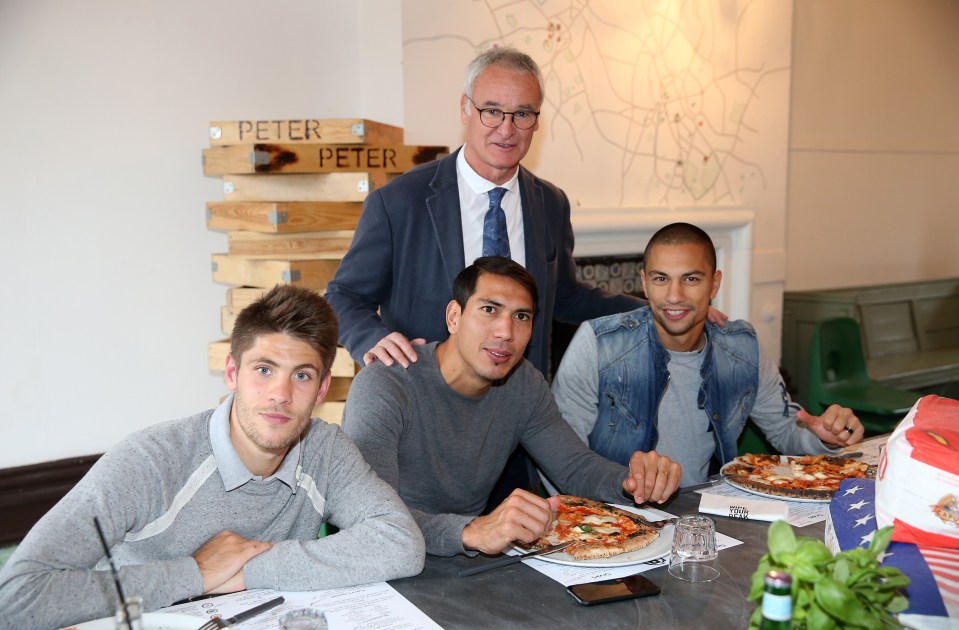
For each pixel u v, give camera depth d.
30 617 1.10
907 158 5.33
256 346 1.27
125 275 2.96
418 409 1.69
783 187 4.34
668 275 2.01
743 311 4.18
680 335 2.08
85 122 2.84
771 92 4.20
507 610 1.19
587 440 2.19
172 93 2.96
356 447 1.52
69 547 1.17
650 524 1.49
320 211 2.61
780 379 2.26
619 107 3.59
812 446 2.05
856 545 1.19
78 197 2.86
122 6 2.85
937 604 1.02
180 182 3.01
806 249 4.87
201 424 1.37
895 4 5.07
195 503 1.32
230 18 3.01
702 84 3.89
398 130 2.90
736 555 1.40
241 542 1.29
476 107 2.04
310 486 1.42
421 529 1.44
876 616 0.87
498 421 1.79
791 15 4.22
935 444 1.11
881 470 1.18
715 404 2.16
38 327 2.85
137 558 1.31
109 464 1.28
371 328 1.95
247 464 1.35
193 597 1.22
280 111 3.12
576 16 3.40
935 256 5.61
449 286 2.12
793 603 0.87
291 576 1.25
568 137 3.44
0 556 2.78
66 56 2.79
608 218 3.54
